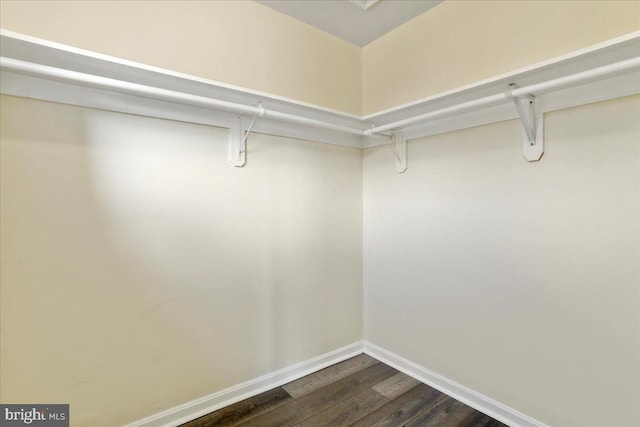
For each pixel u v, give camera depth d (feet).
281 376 6.93
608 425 4.62
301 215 7.24
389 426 5.59
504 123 5.64
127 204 5.16
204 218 5.90
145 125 5.29
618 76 4.39
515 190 5.52
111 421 5.07
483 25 5.92
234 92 5.53
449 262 6.52
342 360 7.98
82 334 4.83
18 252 4.39
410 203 7.26
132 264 5.21
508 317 5.65
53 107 4.58
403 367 7.45
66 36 4.66
